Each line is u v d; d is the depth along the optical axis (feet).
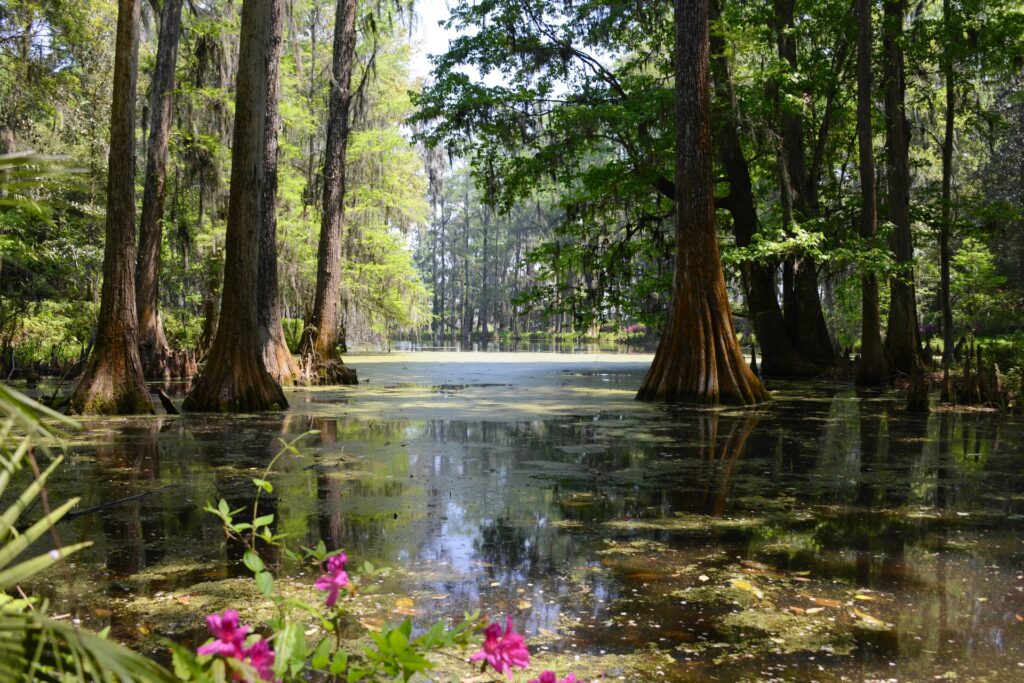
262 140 39.17
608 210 69.05
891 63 63.36
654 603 10.94
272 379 38.68
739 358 42.01
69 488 18.29
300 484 19.27
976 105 69.41
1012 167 99.55
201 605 10.50
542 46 62.75
